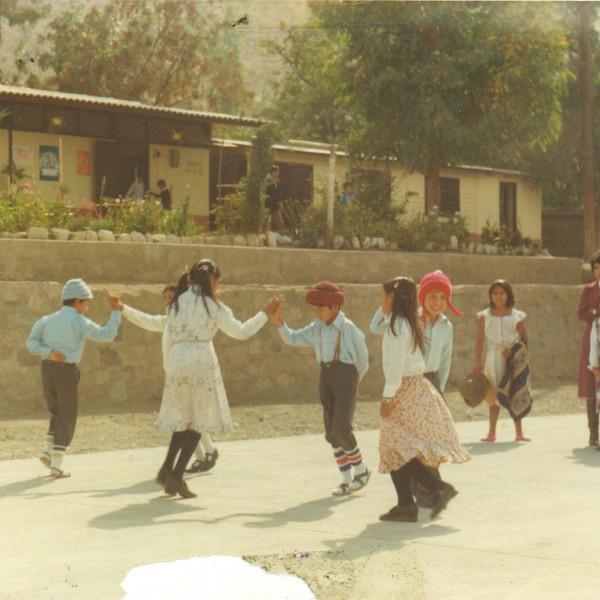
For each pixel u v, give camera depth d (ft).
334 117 147.33
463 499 26.03
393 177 104.99
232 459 34.27
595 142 132.05
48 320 31.04
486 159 102.17
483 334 39.78
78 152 83.56
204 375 26.37
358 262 62.49
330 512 24.52
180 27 146.92
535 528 22.22
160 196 84.53
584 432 42.45
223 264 56.34
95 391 48.44
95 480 29.99
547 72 99.60
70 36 144.46
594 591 17.03
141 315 28.02
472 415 50.03
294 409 50.70
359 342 27.48
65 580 17.93
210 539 21.24
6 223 53.11
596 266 37.63
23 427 42.19
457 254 68.08
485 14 98.53
